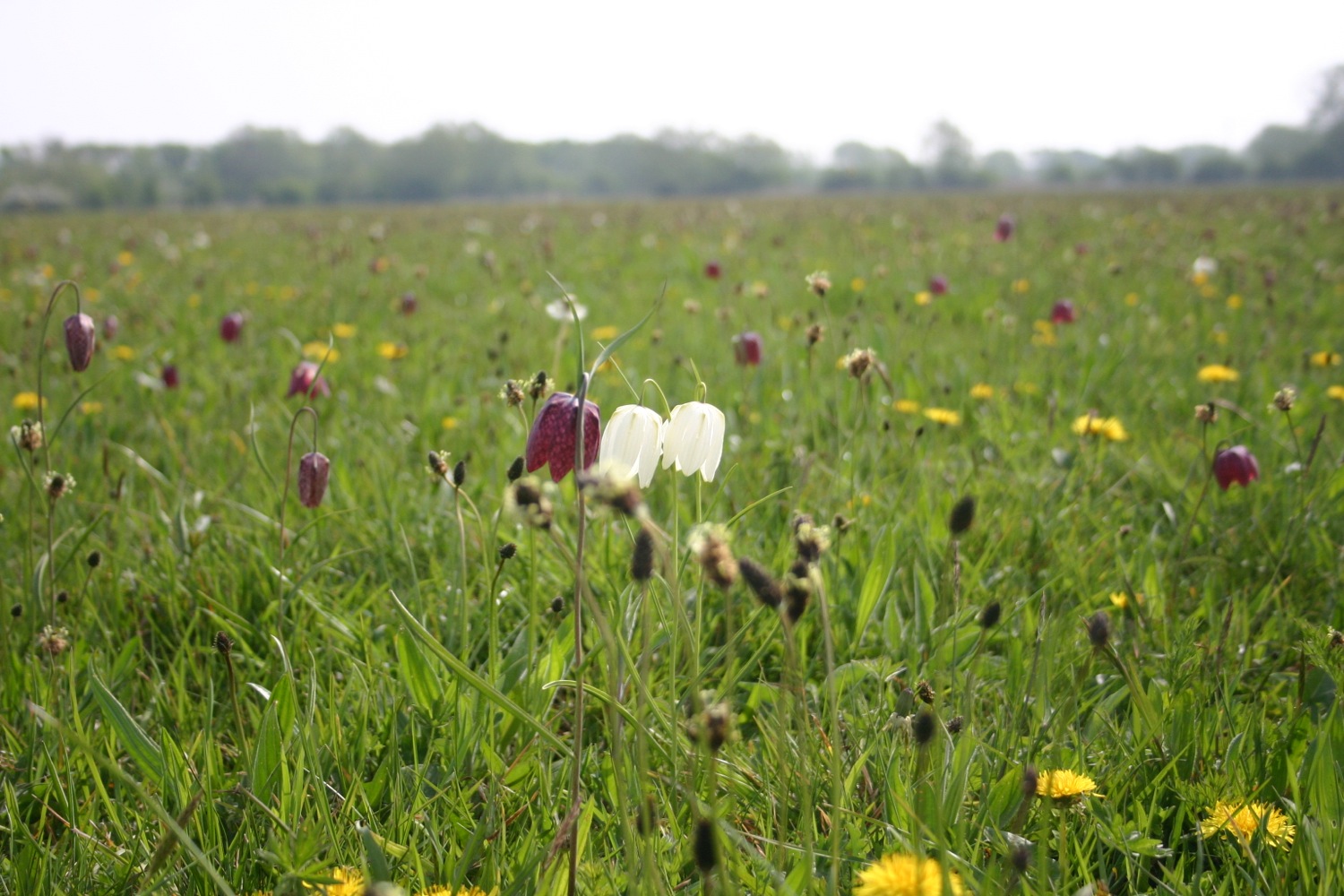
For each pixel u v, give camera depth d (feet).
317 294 26.68
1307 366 15.80
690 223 58.95
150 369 17.60
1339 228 45.50
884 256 33.99
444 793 5.61
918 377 14.67
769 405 14.19
